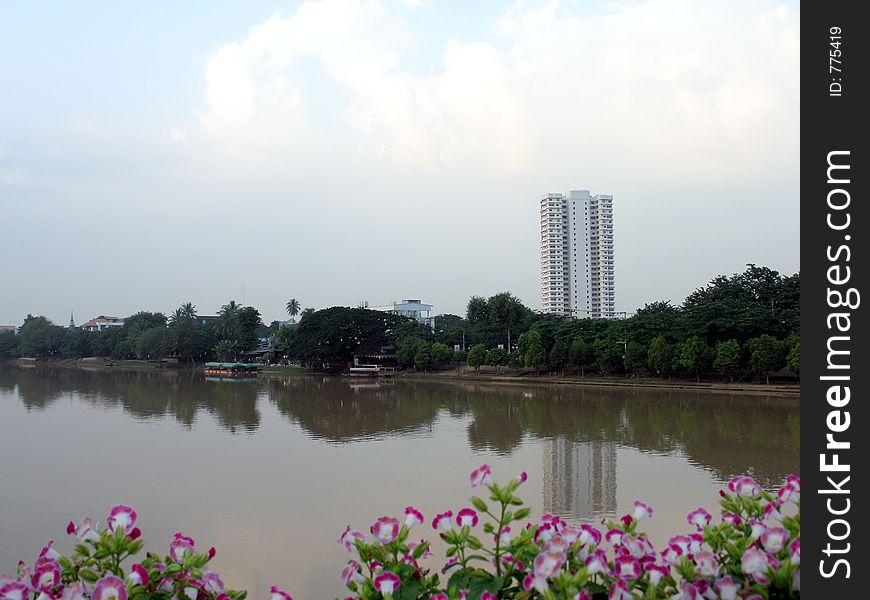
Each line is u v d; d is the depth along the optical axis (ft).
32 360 390.83
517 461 72.23
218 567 37.88
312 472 66.18
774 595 9.70
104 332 377.71
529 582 9.21
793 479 11.44
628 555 10.18
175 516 49.39
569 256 439.63
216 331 334.65
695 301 216.74
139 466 69.67
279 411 127.54
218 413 123.13
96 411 125.49
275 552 40.52
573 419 110.63
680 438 87.86
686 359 167.43
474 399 153.48
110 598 8.96
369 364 276.82
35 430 98.27
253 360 331.57
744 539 10.07
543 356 208.74
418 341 253.85
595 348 197.47
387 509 51.31
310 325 279.90
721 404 131.13
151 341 327.26
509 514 10.68
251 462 72.02
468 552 30.71
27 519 49.32
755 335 172.65
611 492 56.85
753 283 208.33
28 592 9.63
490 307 258.57
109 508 52.11
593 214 442.91
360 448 81.87
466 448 81.56
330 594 33.78
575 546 10.02
